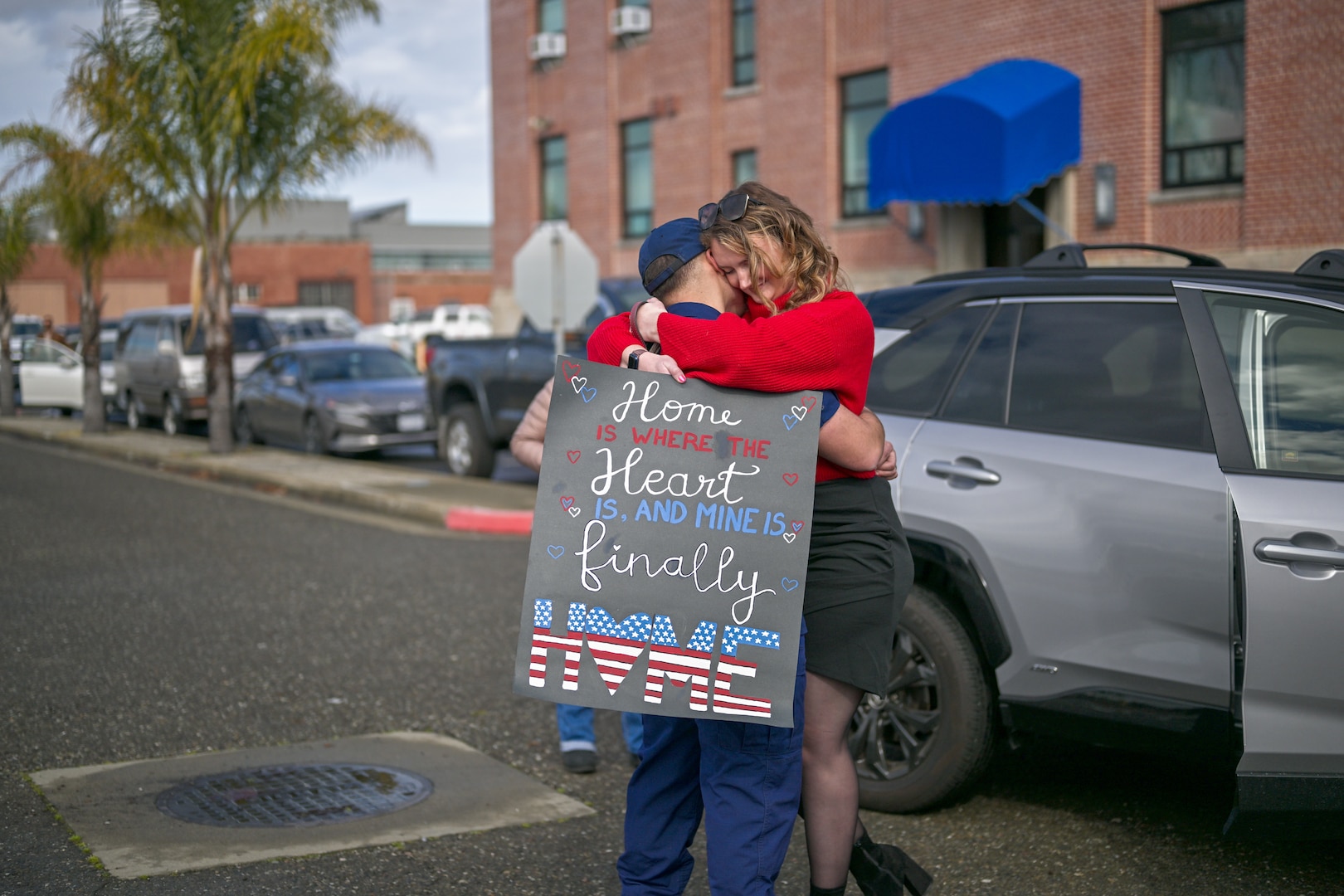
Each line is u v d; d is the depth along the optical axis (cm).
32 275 5622
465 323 4606
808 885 400
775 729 291
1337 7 1467
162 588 879
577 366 288
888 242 2066
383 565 977
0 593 860
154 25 1731
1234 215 1589
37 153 1923
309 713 590
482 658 693
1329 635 373
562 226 1249
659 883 316
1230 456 400
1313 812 379
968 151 1656
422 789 490
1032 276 474
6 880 395
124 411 2509
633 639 282
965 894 394
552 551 285
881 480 314
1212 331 420
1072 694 419
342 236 8200
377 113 1808
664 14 2511
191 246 1942
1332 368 397
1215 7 1600
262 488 1506
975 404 458
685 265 298
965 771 443
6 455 1952
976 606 437
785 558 278
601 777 509
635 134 2639
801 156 2227
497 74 2991
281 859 416
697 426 283
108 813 457
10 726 564
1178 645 397
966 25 1905
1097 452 423
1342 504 378
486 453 1480
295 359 1898
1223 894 391
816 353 281
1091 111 1728
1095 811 463
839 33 2138
